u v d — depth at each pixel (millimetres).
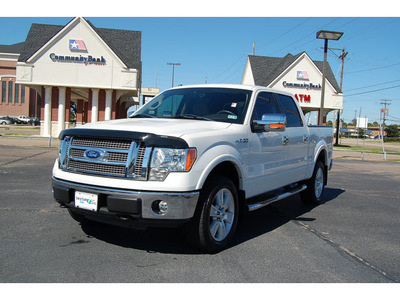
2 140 20750
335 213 6297
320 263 3861
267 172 5016
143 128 3775
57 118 28250
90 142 3889
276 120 4508
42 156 13094
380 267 3822
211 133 4023
